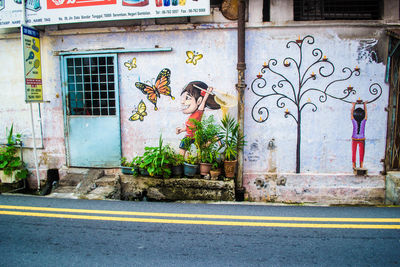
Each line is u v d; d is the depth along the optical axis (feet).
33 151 22.62
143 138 21.53
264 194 20.83
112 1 19.60
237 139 19.79
